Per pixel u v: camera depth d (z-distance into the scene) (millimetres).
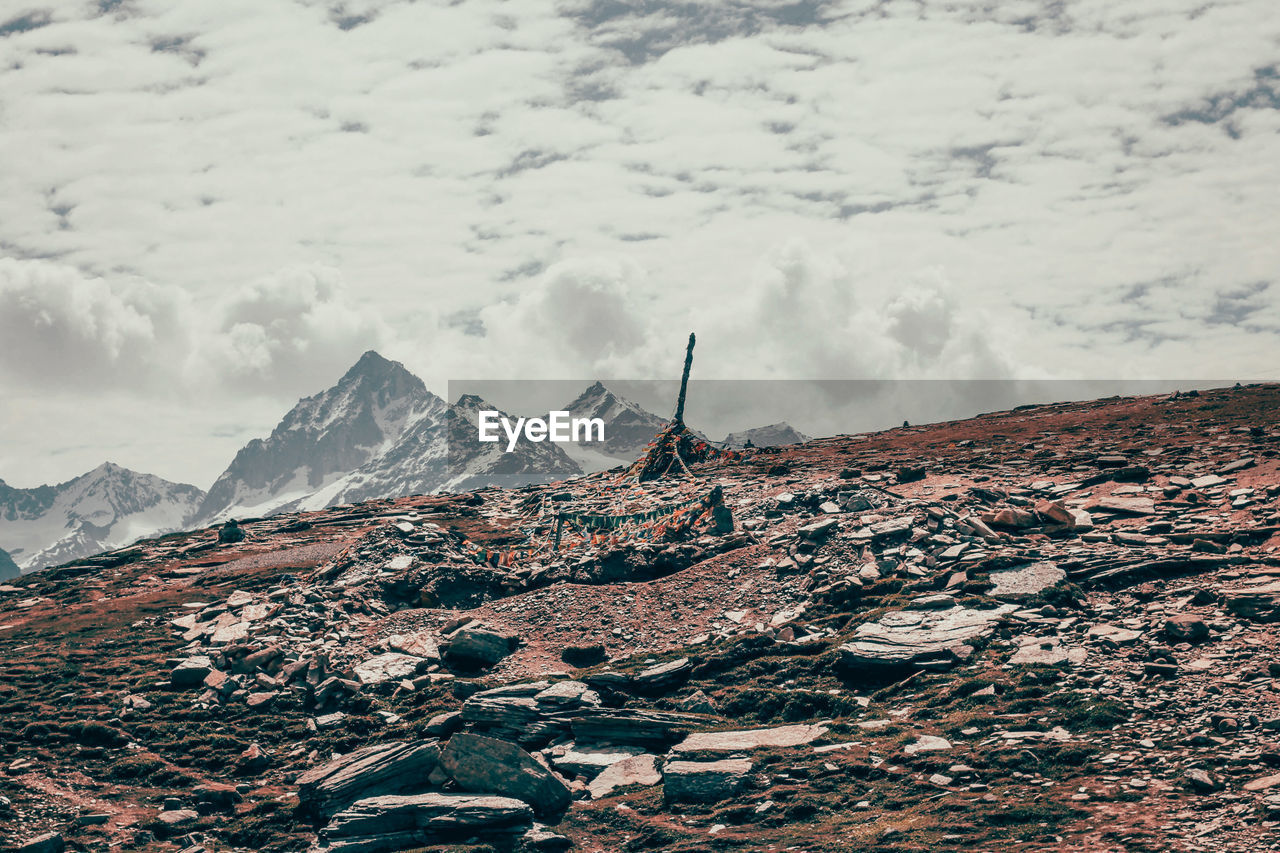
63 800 40844
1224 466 60938
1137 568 45750
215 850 36031
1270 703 31859
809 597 52531
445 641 54375
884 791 31375
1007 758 31516
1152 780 28609
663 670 45406
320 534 96562
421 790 36156
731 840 29953
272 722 47750
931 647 41969
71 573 88500
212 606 64750
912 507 59875
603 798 34938
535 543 70000
